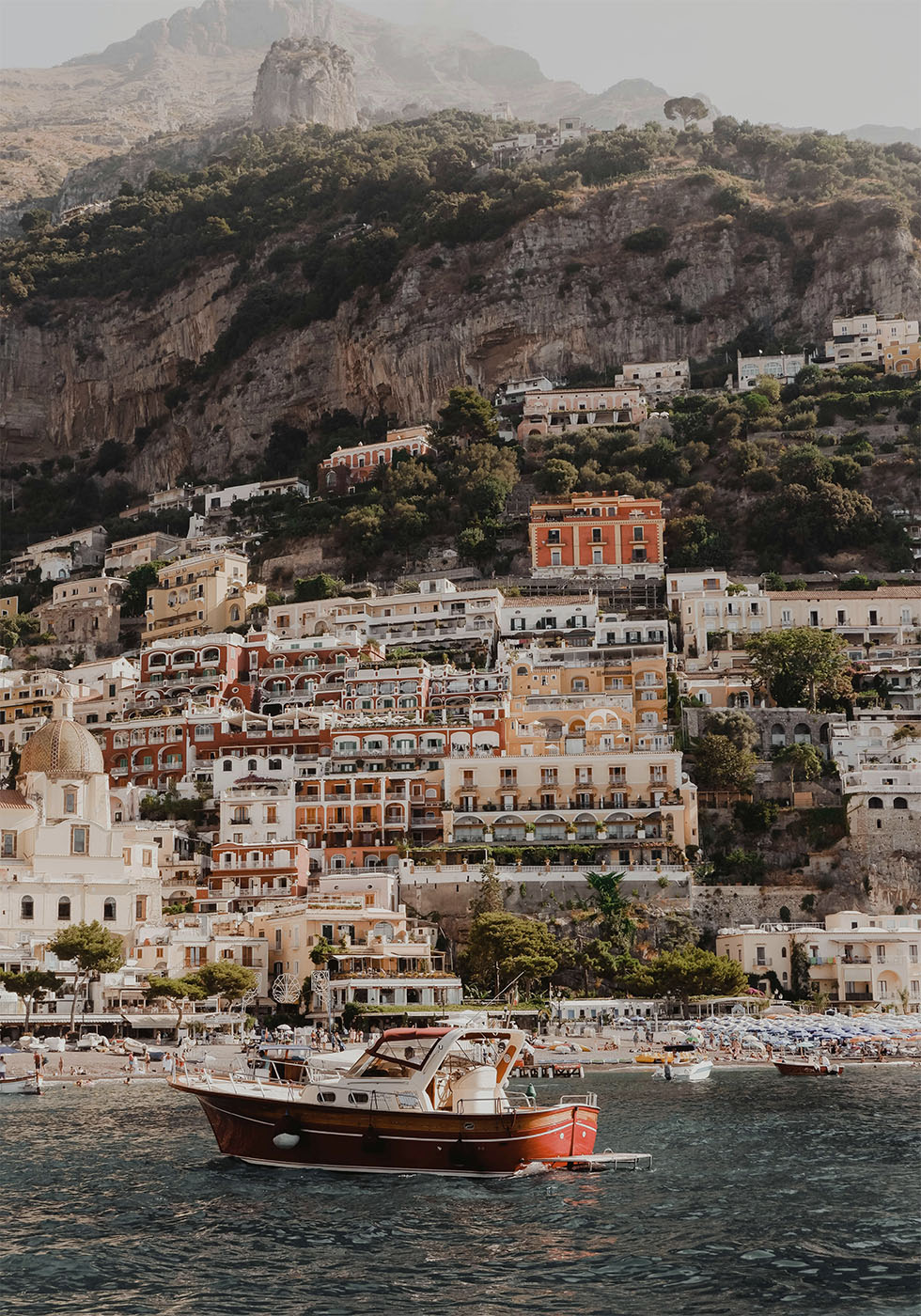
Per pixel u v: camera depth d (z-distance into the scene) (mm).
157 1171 74812
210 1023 142875
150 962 154625
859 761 191875
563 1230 62094
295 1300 52969
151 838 188000
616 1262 57250
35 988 138875
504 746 197500
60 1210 66188
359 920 156625
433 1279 55375
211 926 162250
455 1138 73312
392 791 190625
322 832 187500
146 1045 136000
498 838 181375
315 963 152375
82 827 163875
